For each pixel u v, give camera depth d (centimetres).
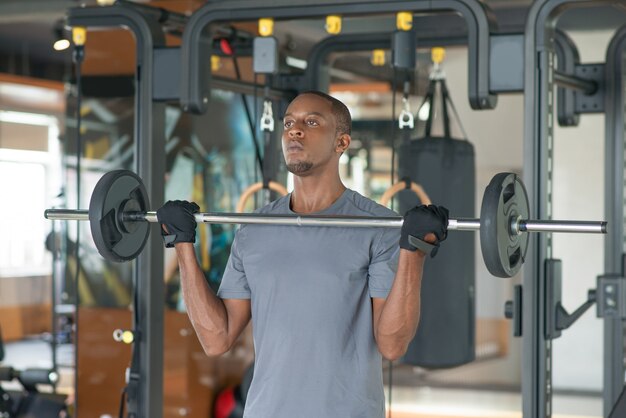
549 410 301
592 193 637
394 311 217
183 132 486
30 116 738
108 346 508
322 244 229
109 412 506
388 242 227
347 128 239
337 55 426
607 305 334
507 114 543
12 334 736
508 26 482
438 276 387
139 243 252
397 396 587
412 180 392
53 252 569
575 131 640
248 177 509
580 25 593
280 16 317
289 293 226
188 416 496
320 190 237
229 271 243
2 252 734
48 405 489
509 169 545
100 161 514
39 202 751
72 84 530
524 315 298
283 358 225
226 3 323
